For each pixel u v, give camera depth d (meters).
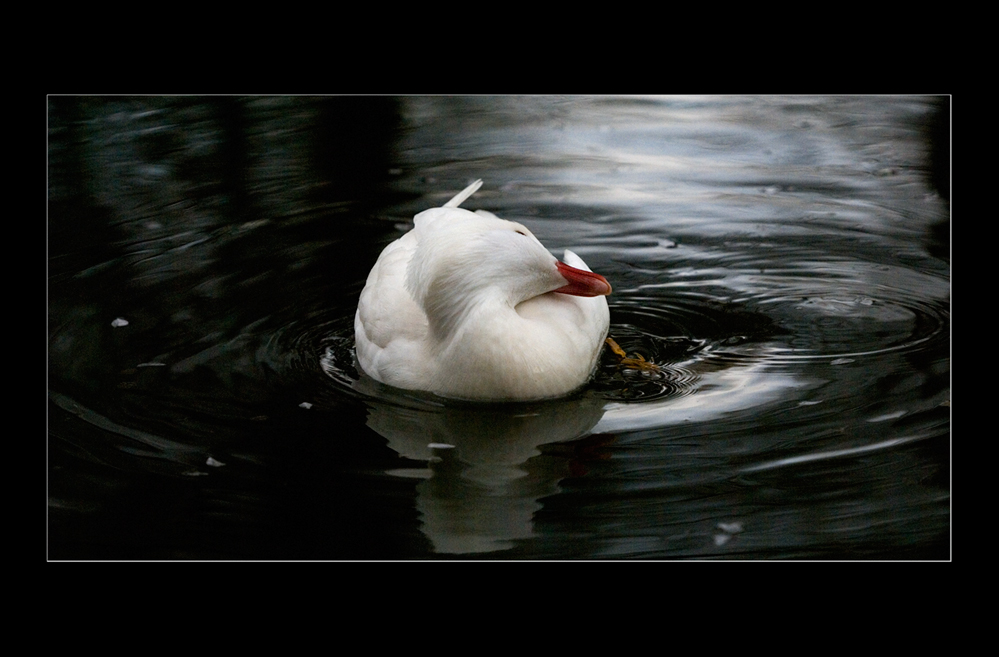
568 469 8.46
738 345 10.64
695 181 14.59
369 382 9.91
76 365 10.11
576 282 9.52
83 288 11.66
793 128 16.27
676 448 8.73
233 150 15.62
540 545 7.47
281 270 12.23
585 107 17.41
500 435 9.01
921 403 9.28
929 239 12.83
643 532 7.61
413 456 8.66
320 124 16.75
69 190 14.12
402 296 9.97
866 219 13.38
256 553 7.34
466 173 14.95
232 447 8.75
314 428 9.06
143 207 13.70
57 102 17.05
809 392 9.60
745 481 8.22
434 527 7.69
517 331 9.26
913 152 15.25
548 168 15.07
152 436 8.88
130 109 17.06
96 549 7.34
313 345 10.67
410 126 16.72
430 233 9.33
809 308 11.41
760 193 14.19
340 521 7.75
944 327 10.79
